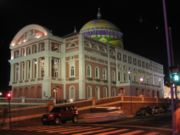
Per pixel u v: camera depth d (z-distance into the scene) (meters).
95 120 37.38
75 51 65.62
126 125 28.20
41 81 64.56
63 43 68.69
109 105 54.28
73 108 35.22
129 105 57.06
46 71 63.66
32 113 40.03
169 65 17.42
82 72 63.69
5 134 20.91
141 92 83.69
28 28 70.94
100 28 81.94
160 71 105.44
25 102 49.44
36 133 21.28
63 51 68.38
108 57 74.00
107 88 71.88
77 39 65.69
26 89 68.75
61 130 23.41
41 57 66.25
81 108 48.25
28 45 70.31
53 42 66.56
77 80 64.31
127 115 48.12
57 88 65.38
